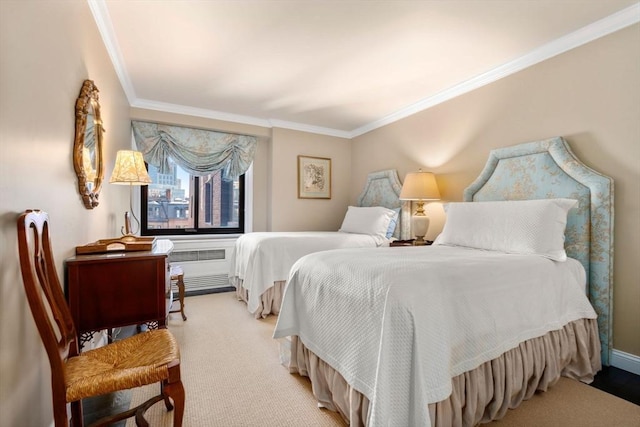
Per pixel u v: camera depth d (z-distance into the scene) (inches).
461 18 83.8
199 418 60.9
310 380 74.9
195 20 84.8
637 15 78.5
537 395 69.3
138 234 154.0
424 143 145.9
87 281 61.8
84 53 70.6
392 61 107.7
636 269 79.1
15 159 41.2
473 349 56.9
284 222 180.7
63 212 58.9
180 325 111.8
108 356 52.0
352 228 162.1
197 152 164.4
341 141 198.4
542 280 71.7
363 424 52.9
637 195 79.0
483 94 118.5
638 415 62.2
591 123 87.7
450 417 51.9
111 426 58.7
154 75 119.5
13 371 40.7
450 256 73.7
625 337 80.7
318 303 67.6
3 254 38.4
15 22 41.1
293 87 130.6
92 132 76.4
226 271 169.3
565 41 92.4
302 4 78.4
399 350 48.1
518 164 103.5
